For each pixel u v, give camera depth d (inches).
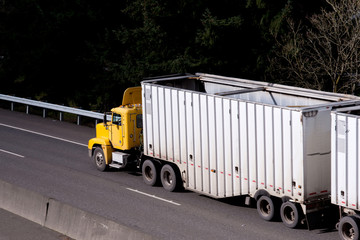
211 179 656.4
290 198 573.9
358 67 997.8
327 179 569.6
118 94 1498.5
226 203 670.5
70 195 700.7
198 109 658.8
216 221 605.0
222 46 1158.3
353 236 528.1
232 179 630.5
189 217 618.8
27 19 1664.6
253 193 609.3
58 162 869.8
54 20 1536.7
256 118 593.0
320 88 1026.7
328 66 1042.1
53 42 1569.9
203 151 660.7
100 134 829.2
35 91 1692.9
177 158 698.2
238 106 609.9
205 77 796.6
